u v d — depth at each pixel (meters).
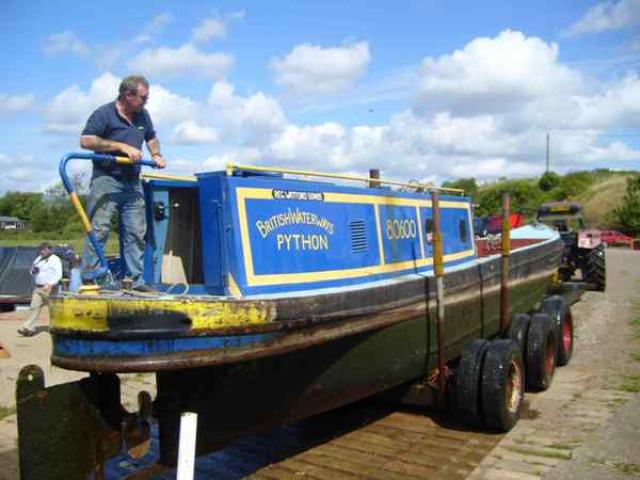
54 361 4.38
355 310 5.49
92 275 4.74
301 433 6.68
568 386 7.92
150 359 4.13
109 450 4.54
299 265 5.52
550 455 5.74
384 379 6.26
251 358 4.55
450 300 7.21
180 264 5.32
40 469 4.23
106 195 4.91
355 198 6.38
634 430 6.26
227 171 5.04
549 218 17.17
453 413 6.82
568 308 8.94
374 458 5.92
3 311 16.61
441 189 8.23
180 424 4.45
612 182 59.16
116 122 4.99
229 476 5.62
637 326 11.30
